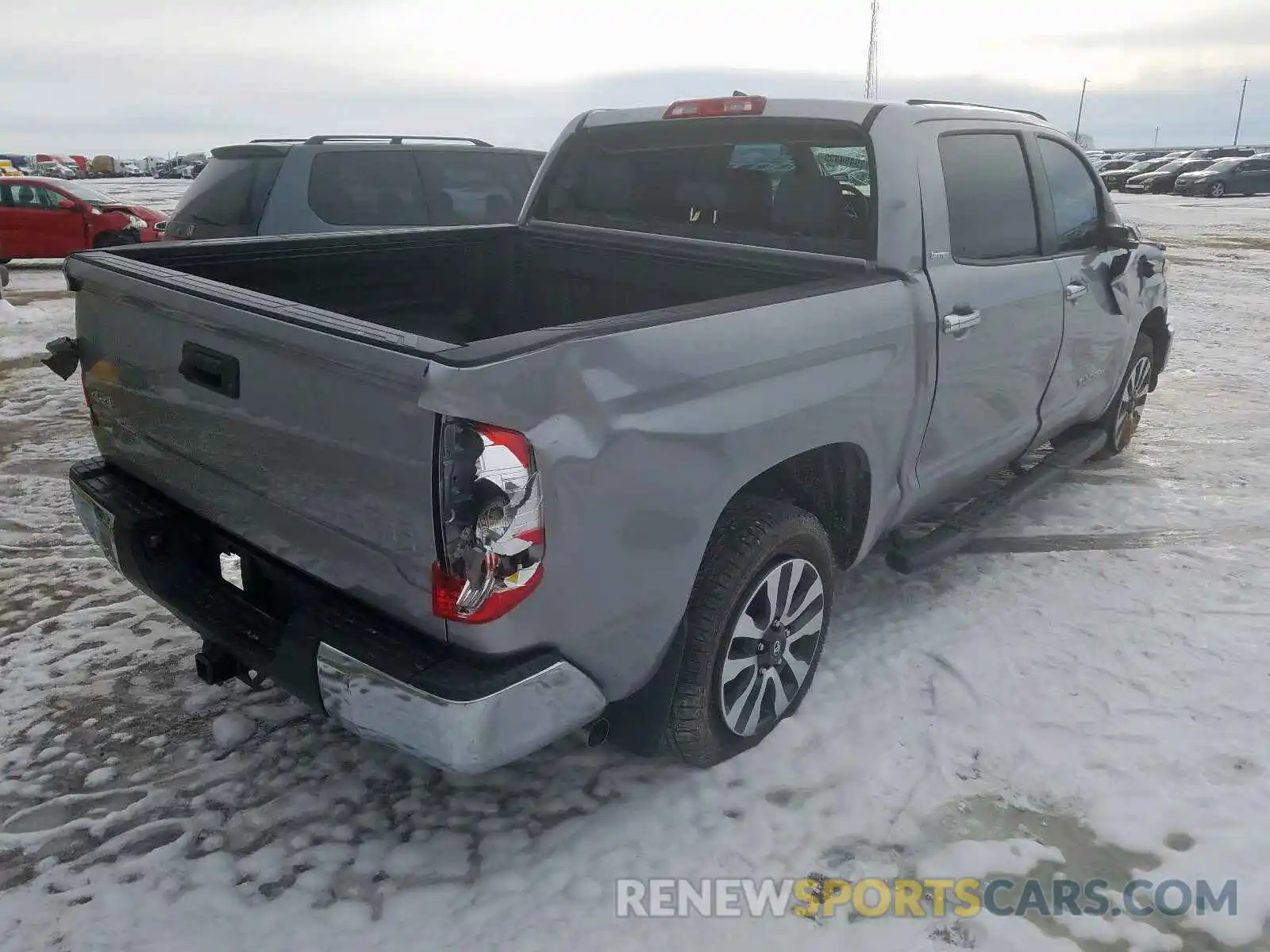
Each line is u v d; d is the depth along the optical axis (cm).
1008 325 367
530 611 209
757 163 349
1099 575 415
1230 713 316
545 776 286
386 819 268
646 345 224
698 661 261
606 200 398
